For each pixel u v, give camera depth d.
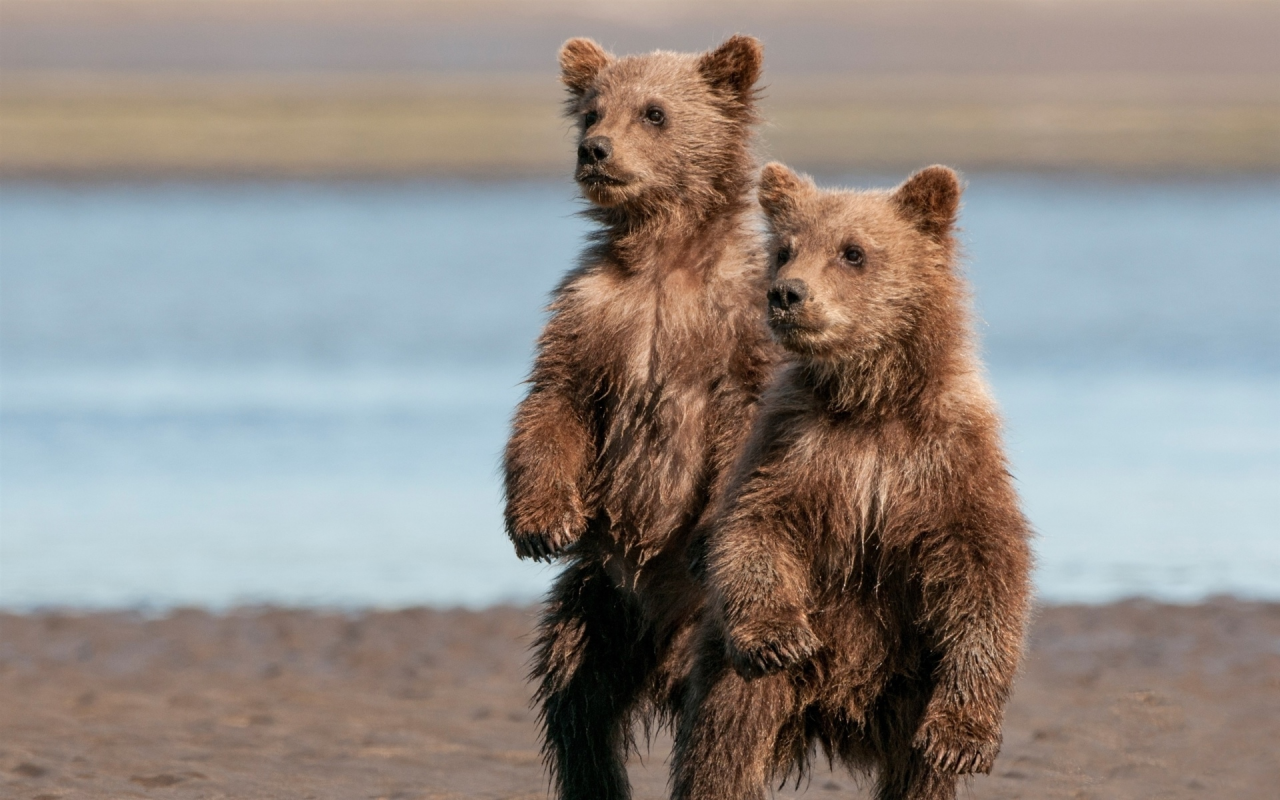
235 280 35.75
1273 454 22.70
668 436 10.49
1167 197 53.00
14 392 25.81
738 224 11.05
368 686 14.26
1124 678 13.93
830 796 11.41
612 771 10.72
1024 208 50.59
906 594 9.39
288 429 23.80
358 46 167.00
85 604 16.78
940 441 9.29
